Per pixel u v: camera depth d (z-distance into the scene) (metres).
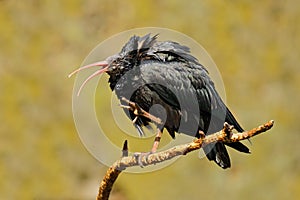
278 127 22.34
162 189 19.86
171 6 23.23
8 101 20.98
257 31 24.08
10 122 20.70
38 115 21.00
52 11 22.78
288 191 21.16
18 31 22.34
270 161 21.70
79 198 19.81
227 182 20.62
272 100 22.97
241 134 7.14
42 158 20.38
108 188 7.89
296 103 23.02
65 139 20.72
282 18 24.48
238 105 22.56
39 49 22.17
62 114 21.14
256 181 21.05
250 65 23.44
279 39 24.06
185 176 20.33
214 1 23.89
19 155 20.27
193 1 23.56
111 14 22.81
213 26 23.50
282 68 23.61
